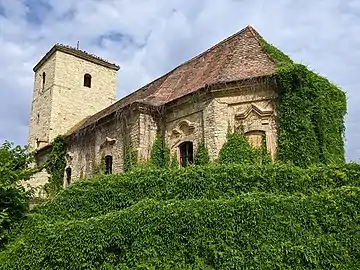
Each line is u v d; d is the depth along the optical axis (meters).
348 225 15.97
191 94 25.69
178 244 15.63
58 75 47.59
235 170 19.12
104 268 15.89
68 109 47.22
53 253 16.67
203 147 24.39
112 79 51.50
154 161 26.80
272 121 23.50
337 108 25.53
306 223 15.92
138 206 17.09
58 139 37.97
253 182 18.67
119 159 29.25
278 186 18.56
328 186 18.58
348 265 15.13
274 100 23.69
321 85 24.53
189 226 15.76
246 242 15.18
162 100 28.73
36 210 22.41
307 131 22.67
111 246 16.19
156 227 15.98
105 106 49.88
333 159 23.88
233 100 24.38
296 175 18.84
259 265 14.69
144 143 27.02
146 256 15.58
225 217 15.71
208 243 15.35
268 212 15.79
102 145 31.70
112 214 17.19
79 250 16.31
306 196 17.12
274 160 22.86
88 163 33.47
